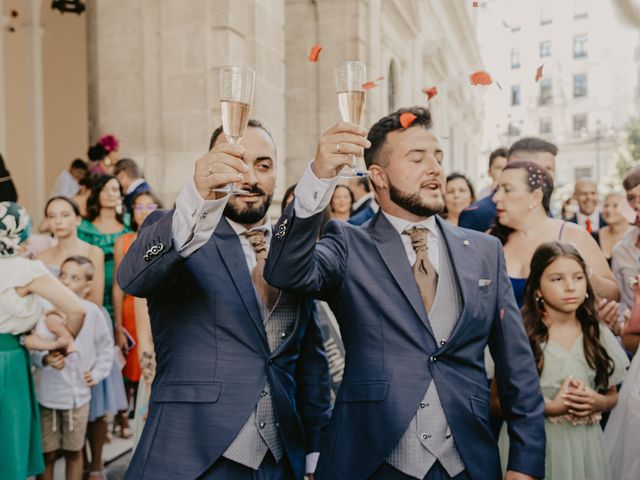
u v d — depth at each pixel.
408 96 13.95
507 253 3.00
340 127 1.55
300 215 1.63
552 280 2.49
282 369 1.87
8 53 9.62
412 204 1.87
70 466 3.44
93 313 3.52
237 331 1.80
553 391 2.48
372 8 9.41
